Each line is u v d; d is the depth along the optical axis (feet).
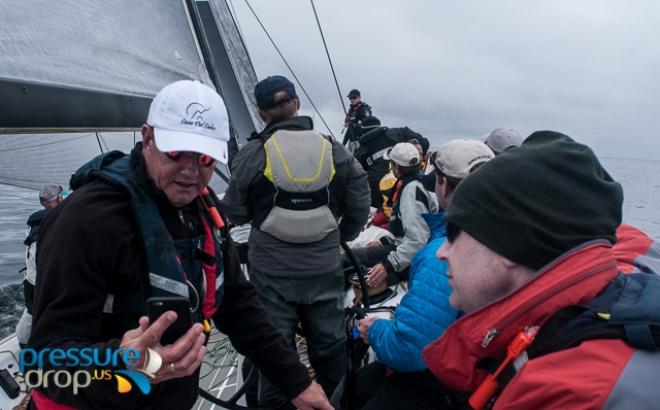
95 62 6.23
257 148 6.60
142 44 7.68
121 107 6.63
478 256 2.57
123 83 6.87
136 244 3.41
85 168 3.62
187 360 2.94
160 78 8.11
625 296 2.20
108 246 3.24
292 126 6.81
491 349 2.59
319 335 7.05
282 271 6.63
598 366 1.99
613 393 1.88
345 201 7.08
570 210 2.34
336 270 6.90
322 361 7.16
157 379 2.94
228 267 4.51
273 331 4.81
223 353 8.73
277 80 6.82
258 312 4.76
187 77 9.12
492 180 2.47
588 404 1.91
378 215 12.64
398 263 7.43
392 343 4.49
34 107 4.72
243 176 6.56
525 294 2.37
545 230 2.32
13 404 6.57
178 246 3.69
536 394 2.07
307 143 6.54
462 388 2.90
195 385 4.16
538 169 2.39
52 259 3.17
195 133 3.47
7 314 20.86
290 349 4.87
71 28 5.80
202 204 4.06
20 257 33.73
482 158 4.95
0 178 9.72
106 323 3.45
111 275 3.33
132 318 3.46
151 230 3.42
